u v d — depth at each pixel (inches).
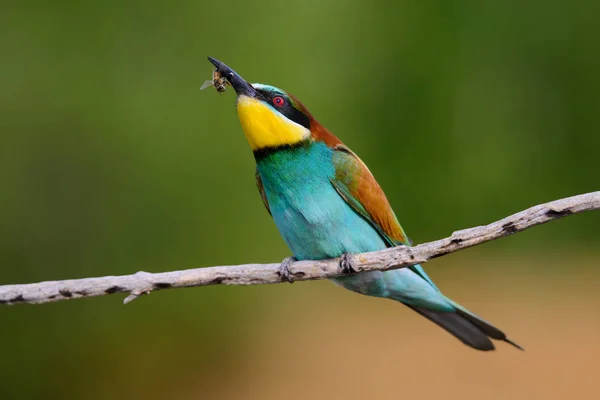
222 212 529.7
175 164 527.8
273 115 278.1
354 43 600.4
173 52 547.8
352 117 592.4
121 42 538.9
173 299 518.9
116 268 512.1
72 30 533.0
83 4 534.9
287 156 279.0
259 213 533.3
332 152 287.6
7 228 495.2
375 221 292.7
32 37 525.7
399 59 613.9
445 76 622.5
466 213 617.0
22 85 516.1
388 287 287.4
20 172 503.8
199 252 523.8
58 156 512.4
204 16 557.6
